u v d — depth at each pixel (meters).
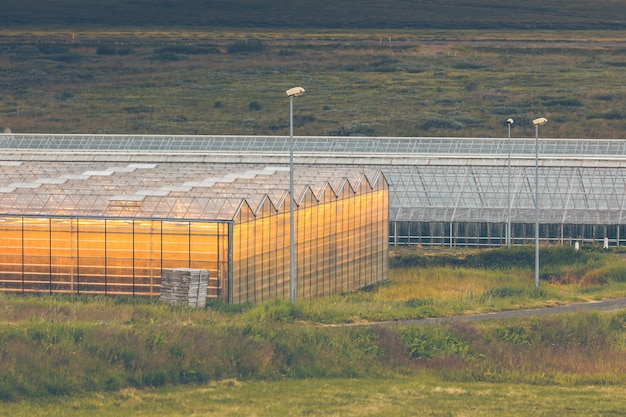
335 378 139.75
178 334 141.50
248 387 133.62
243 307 175.38
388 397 130.88
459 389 135.75
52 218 188.38
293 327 151.62
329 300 197.75
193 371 135.25
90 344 136.00
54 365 131.00
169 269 177.00
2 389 124.44
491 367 146.25
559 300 193.50
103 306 168.00
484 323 160.50
